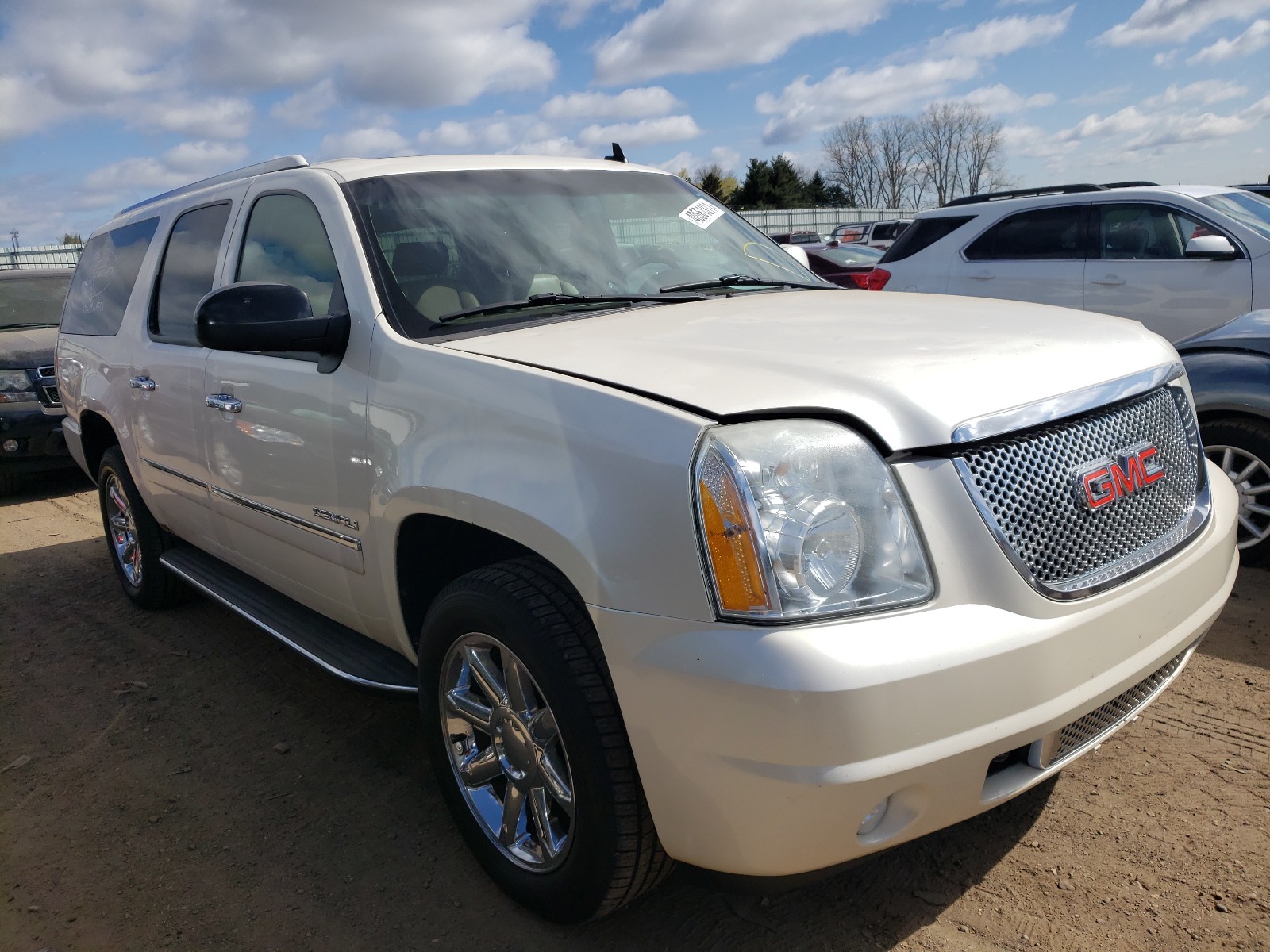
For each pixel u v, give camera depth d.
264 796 3.01
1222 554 2.34
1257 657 3.39
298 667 3.99
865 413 1.86
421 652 2.49
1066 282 7.52
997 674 1.78
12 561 5.91
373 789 3.01
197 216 3.77
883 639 1.72
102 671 4.09
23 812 3.02
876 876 2.43
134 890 2.58
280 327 2.56
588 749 1.99
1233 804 2.59
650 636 1.83
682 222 3.45
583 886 2.13
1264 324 4.25
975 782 1.81
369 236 2.79
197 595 4.86
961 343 2.22
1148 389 2.27
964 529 1.84
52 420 7.66
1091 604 1.94
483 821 2.43
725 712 1.73
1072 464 2.02
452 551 2.63
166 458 3.80
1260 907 2.20
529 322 2.66
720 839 1.84
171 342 3.73
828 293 3.12
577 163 3.49
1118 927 2.18
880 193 77.75
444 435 2.29
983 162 73.00
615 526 1.88
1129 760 2.85
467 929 2.34
